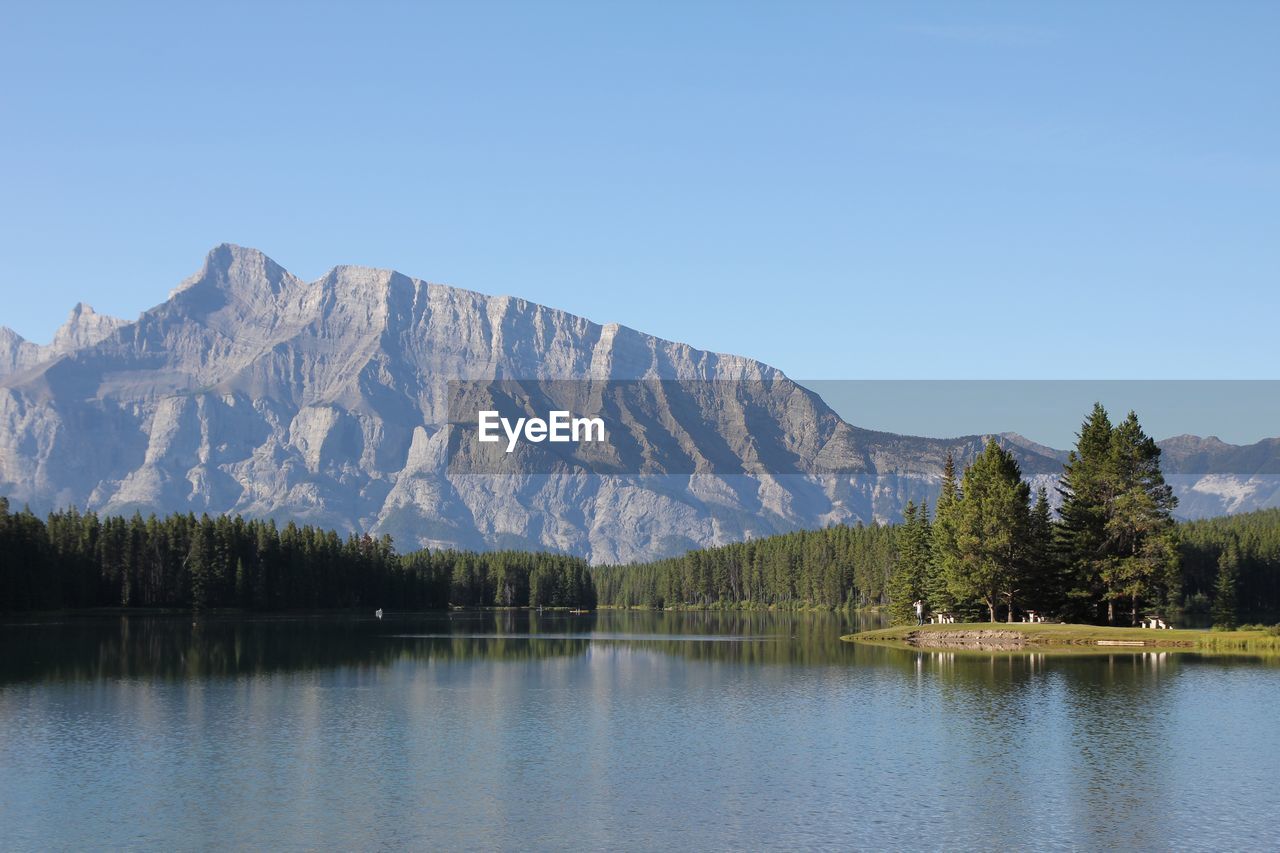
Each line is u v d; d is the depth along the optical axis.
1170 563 145.38
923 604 181.50
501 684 108.00
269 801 59.16
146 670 120.31
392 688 104.50
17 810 57.59
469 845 51.53
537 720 84.31
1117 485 147.50
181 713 88.00
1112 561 147.50
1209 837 51.88
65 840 52.66
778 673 116.38
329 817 56.09
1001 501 150.50
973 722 80.88
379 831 53.66
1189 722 79.81
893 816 55.56
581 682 109.81
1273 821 54.34
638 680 111.38
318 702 94.44
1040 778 62.97
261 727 81.19
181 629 194.88
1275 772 64.00
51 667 122.69
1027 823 54.12
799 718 84.06
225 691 101.69
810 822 54.59
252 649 150.50
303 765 67.88
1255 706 86.56
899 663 124.38
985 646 143.38
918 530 183.62
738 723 82.06
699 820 55.16
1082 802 57.78
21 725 82.06
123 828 54.41
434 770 66.38
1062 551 153.62
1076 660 121.25
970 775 63.88
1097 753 69.44
